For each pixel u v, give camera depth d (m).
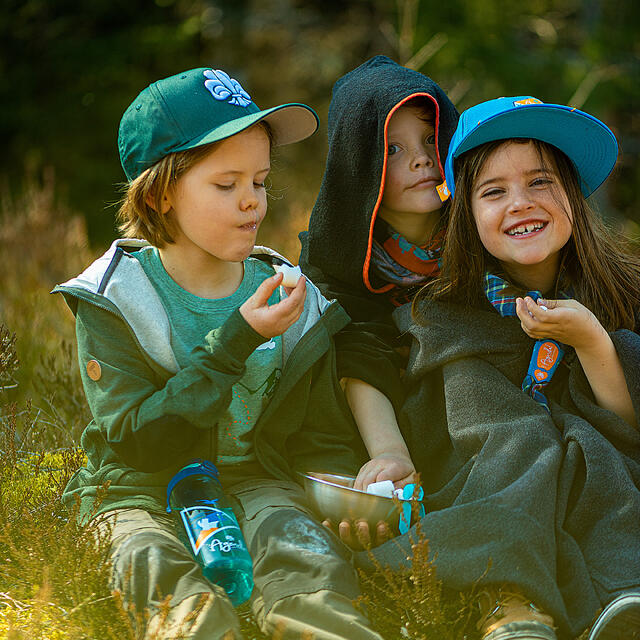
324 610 2.76
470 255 3.70
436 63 14.31
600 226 3.88
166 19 16.20
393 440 3.64
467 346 3.60
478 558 2.93
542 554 2.95
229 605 2.82
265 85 16.73
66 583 2.95
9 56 15.45
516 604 2.89
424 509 3.33
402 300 4.17
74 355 6.06
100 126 15.17
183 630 2.66
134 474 3.37
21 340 6.07
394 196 3.99
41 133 15.12
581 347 3.38
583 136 3.62
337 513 3.23
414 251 4.05
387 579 2.89
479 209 3.62
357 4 17.14
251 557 3.05
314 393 3.66
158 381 3.39
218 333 3.22
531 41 16.27
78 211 14.46
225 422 3.50
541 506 3.04
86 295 3.35
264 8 16.92
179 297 3.50
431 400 3.70
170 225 3.47
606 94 14.55
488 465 3.27
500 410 3.46
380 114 3.87
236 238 3.40
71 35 15.82
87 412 5.06
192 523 3.06
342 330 3.91
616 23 15.49
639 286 3.79
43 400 5.25
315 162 15.18
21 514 3.45
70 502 3.45
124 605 2.83
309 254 4.18
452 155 3.70
